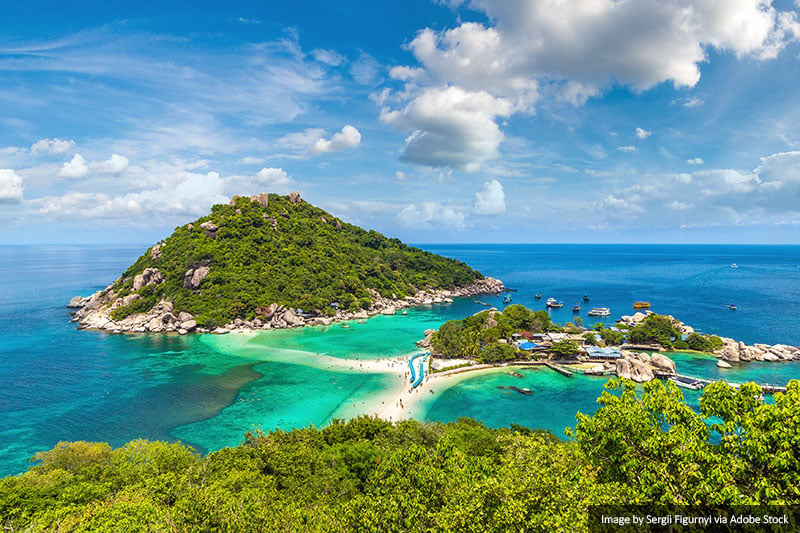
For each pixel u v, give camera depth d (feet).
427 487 82.89
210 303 498.69
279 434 169.89
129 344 410.52
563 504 62.08
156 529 81.30
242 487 111.65
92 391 280.31
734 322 488.44
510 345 358.23
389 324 519.60
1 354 374.02
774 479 57.31
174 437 217.15
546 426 233.14
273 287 549.95
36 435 219.41
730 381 294.25
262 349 391.45
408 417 241.55
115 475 136.26
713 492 57.98
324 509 90.33
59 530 91.86
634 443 69.15
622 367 310.24
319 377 308.60
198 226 644.69
